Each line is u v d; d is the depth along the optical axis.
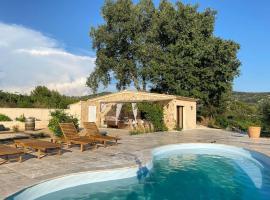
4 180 7.95
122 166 9.96
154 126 24.81
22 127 24.31
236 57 36.34
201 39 35.91
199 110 38.28
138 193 8.55
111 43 40.00
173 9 38.34
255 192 8.84
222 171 11.27
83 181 8.97
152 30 38.53
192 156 14.02
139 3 41.09
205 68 35.09
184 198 8.35
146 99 27.52
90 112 30.09
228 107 41.88
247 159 13.34
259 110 24.95
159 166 11.96
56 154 12.01
